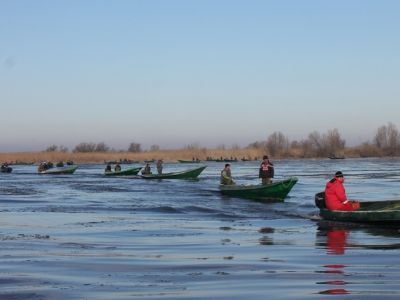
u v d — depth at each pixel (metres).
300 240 16.94
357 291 10.23
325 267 12.55
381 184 47.34
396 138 150.12
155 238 17.36
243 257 13.93
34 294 10.16
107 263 13.09
